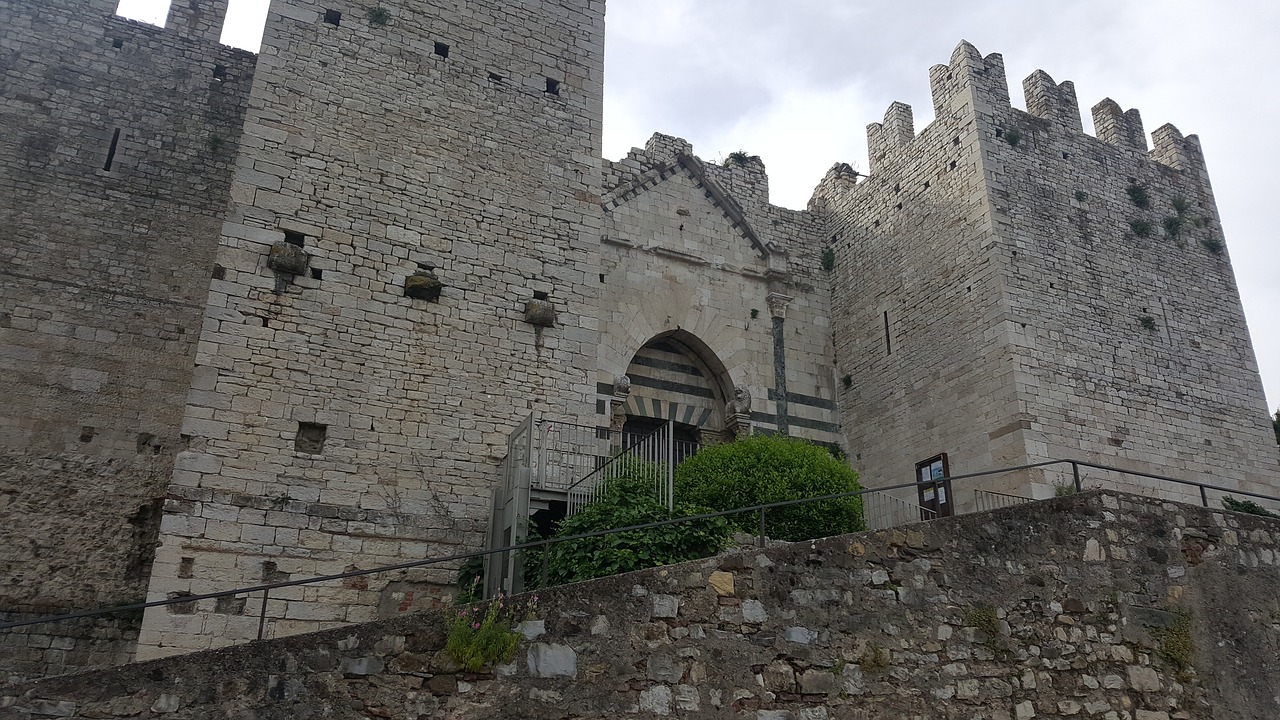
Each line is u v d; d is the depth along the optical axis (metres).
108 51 20.62
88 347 18.03
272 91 17.48
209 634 13.63
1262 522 13.74
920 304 23.89
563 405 17.78
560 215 19.31
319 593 14.55
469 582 15.22
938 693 10.80
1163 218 25.11
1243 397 23.89
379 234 17.34
